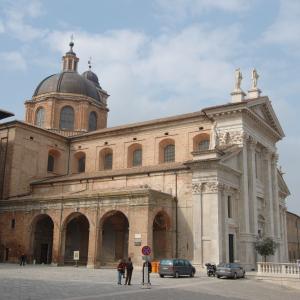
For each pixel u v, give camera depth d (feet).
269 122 166.40
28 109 197.57
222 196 127.13
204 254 121.49
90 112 198.59
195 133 149.79
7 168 159.53
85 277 92.73
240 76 147.64
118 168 165.89
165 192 133.18
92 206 129.08
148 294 67.00
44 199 139.54
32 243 141.38
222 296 71.05
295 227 238.48
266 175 160.15
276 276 103.35
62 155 179.93
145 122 163.84
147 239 116.98
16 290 63.93
